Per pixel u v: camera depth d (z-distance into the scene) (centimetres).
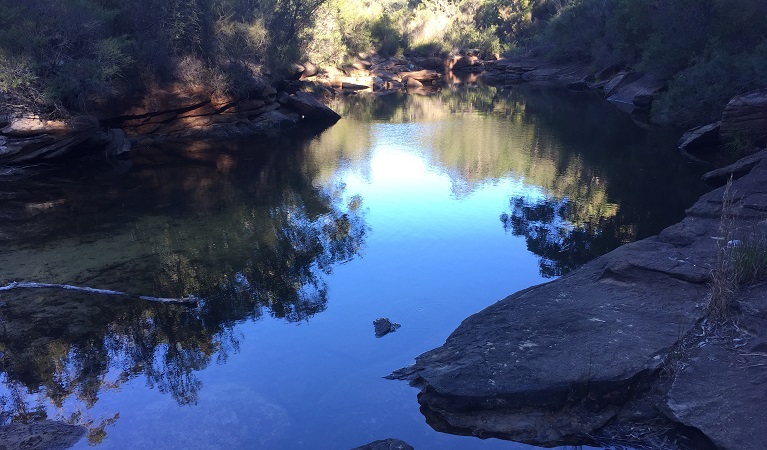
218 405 518
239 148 1814
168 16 1920
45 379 566
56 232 1003
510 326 576
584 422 459
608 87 3145
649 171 1412
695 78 1948
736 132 1584
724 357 481
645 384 473
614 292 620
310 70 3203
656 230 970
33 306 720
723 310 536
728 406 428
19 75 1441
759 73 1697
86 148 1600
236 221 1070
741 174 1198
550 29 4419
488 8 5959
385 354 601
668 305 574
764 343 487
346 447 462
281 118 2258
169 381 559
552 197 1211
